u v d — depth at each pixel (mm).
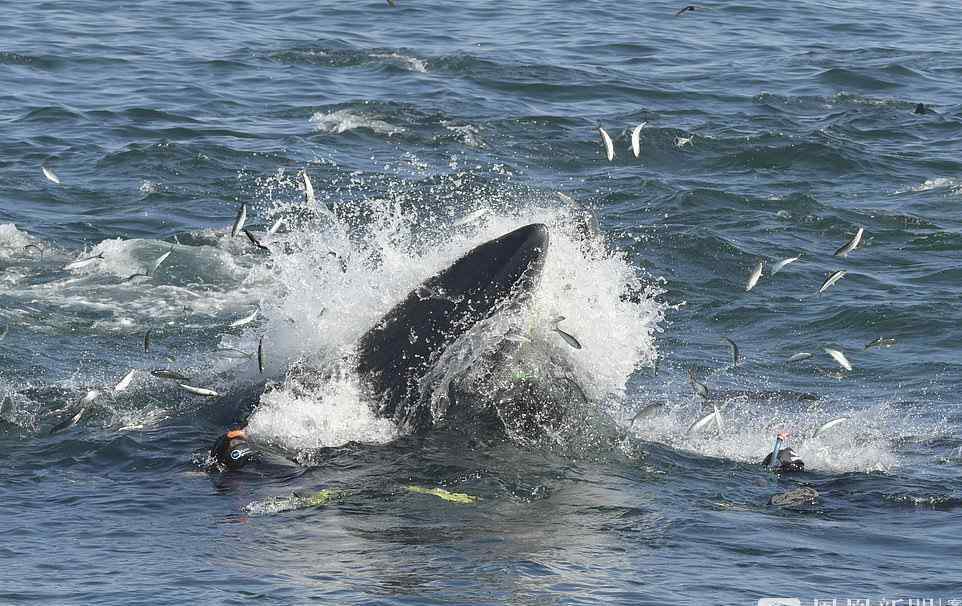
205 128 101375
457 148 97812
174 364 57750
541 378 47500
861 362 59094
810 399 53594
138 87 114562
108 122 102375
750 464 45531
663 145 99062
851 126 106688
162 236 78812
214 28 143250
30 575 34375
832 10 166375
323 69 124750
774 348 61281
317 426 45781
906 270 73125
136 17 148250
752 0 170000
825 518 40062
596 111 110750
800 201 85500
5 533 37781
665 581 34406
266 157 94125
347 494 41062
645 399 52688
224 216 82625
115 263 73625
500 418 46406
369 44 137000
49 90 112312
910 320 64250
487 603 32688
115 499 40969
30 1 155375
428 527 38375
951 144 102000
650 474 43844
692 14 159875
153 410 50031
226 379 52562
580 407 47812
